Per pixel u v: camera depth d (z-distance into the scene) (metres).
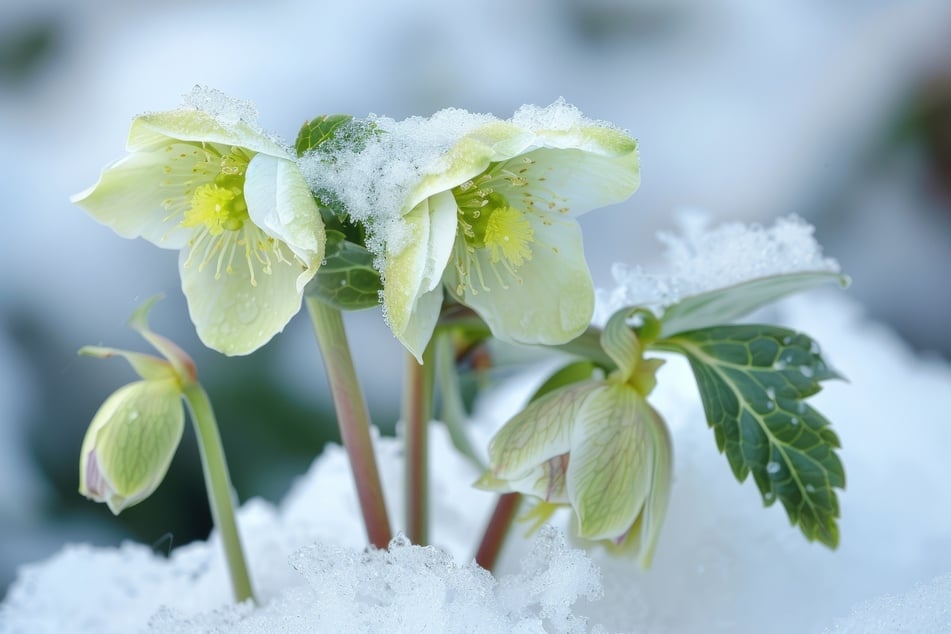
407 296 0.57
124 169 0.60
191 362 0.63
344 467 0.73
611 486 0.60
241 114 0.58
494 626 0.58
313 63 1.26
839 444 0.63
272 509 0.77
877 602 0.59
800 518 0.63
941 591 0.59
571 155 0.60
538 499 0.61
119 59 1.28
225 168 0.60
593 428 0.60
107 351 0.62
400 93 1.27
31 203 1.19
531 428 0.61
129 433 0.62
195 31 1.28
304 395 1.08
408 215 0.58
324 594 0.58
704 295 0.63
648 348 0.64
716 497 0.66
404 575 0.59
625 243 1.28
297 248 0.57
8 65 1.28
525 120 0.59
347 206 0.58
